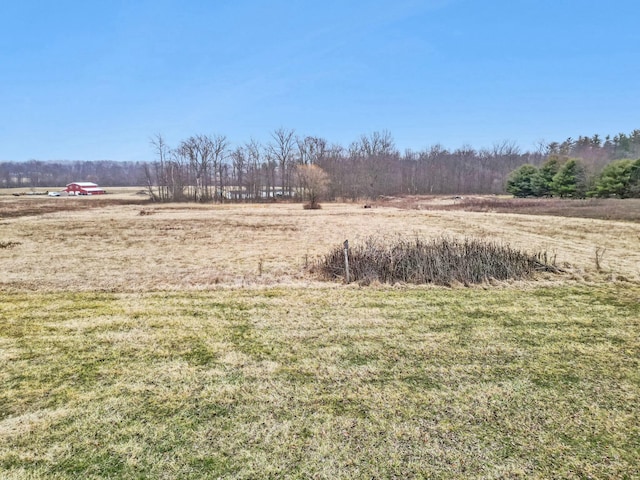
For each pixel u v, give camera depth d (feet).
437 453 9.45
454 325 18.61
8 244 47.19
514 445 9.75
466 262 28.12
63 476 8.74
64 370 13.91
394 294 24.27
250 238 54.24
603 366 14.16
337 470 8.89
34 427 10.55
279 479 8.63
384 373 13.69
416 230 62.08
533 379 13.19
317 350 15.70
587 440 9.93
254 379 13.28
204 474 8.78
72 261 37.01
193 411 11.34
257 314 20.35
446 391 12.41
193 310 21.04
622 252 40.32
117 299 23.22
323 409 11.41
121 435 10.21
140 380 13.20
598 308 21.24
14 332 17.62
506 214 86.33
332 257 30.83
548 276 28.66
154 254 41.39
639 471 8.81
